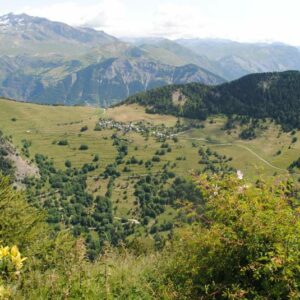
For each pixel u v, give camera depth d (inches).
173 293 308.8
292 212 305.4
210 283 314.3
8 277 232.2
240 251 298.5
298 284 270.1
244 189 324.8
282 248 272.7
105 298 298.8
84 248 346.9
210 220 333.4
